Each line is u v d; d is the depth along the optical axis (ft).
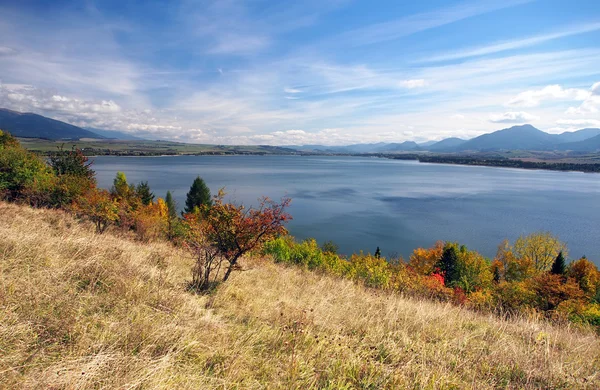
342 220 228.02
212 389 9.39
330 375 10.81
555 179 571.28
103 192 46.75
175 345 11.00
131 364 9.50
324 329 15.31
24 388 7.68
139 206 66.44
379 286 38.70
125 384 8.39
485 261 160.35
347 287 26.76
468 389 10.72
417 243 187.93
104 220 39.06
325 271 42.86
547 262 166.71
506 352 14.49
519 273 155.94
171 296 15.60
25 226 23.52
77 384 8.12
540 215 255.29
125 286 14.88
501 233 209.15
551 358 14.10
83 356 9.45
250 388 9.67
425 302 27.25
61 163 71.36
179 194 276.21
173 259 26.71
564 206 290.35
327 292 24.36
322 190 358.43
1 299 11.22
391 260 149.59
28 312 10.94
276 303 18.56
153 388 8.59
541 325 22.04
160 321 12.66
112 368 9.11
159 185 327.47
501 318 23.56
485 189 402.31
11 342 9.43
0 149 54.19
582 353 15.80
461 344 15.17
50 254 17.24
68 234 24.18
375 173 635.25
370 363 11.78
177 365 10.11
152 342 11.10
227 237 21.24
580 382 12.03
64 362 8.92
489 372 12.22
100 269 16.66
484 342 15.88
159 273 19.35
